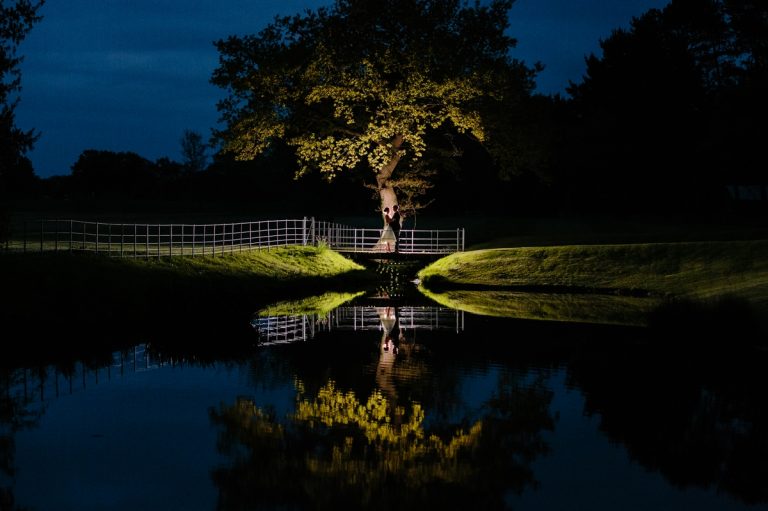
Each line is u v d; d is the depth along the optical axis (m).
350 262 39.72
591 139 56.16
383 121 36.72
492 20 37.03
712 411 14.49
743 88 43.38
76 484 10.82
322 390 15.90
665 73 55.16
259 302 28.62
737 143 44.31
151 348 19.53
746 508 10.27
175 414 14.12
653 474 11.38
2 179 24.14
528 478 11.17
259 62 36.75
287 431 13.24
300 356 19.20
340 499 10.38
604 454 12.32
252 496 10.41
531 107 40.31
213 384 16.31
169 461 11.77
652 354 19.39
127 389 15.77
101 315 21.56
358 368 17.84
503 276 35.12
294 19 37.34
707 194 57.47
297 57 36.91
